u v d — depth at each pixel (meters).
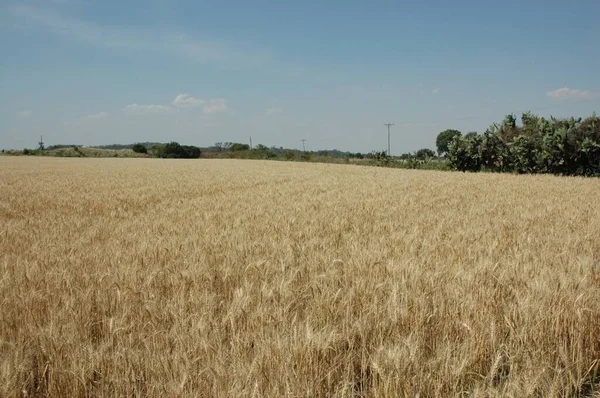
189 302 4.10
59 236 7.88
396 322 3.59
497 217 9.88
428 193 16.77
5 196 16.44
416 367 2.88
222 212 11.16
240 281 4.84
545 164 35.62
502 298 4.18
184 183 23.94
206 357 2.99
